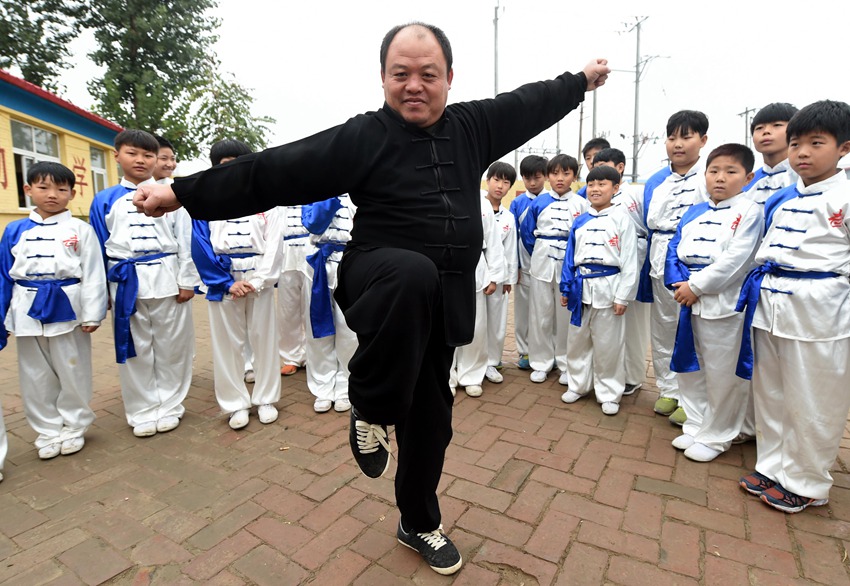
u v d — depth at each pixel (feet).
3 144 24.43
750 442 10.00
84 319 9.89
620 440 10.19
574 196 13.76
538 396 12.80
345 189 5.37
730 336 8.91
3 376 14.40
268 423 11.18
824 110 7.15
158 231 10.65
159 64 54.03
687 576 6.40
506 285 14.29
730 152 8.98
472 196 5.57
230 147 10.39
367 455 6.02
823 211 7.26
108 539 7.34
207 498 8.31
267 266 10.69
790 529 7.28
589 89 6.81
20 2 48.29
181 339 11.23
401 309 4.74
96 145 33.91
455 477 8.80
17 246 9.54
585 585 6.29
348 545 7.11
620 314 11.22
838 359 7.27
